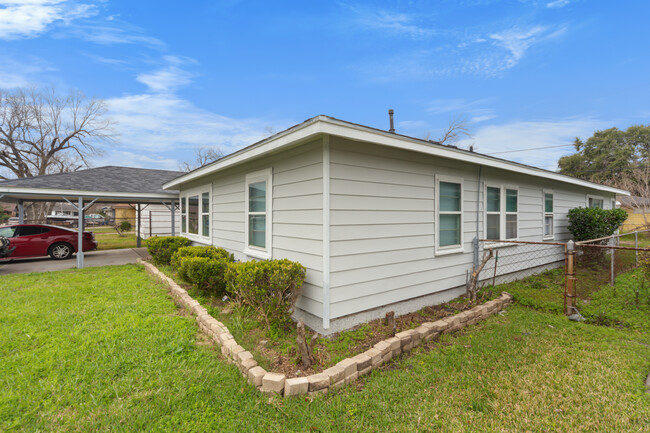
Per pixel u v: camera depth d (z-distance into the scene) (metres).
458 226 5.73
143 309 4.77
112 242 17.16
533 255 7.75
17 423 2.29
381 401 2.65
